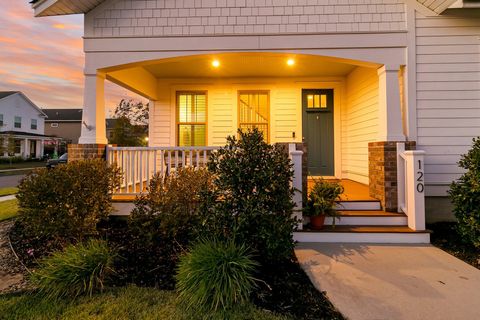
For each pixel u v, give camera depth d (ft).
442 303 7.64
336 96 22.38
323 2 14.83
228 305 7.21
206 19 15.02
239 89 22.77
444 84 14.85
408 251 11.59
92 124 14.99
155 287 8.47
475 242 11.26
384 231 12.67
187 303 7.43
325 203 12.73
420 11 14.82
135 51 15.06
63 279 7.91
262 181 9.23
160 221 11.44
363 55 14.71
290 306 7.50
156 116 23.09
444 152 14.87
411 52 14.73
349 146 21.84
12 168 64.13
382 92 14.94
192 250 8.74
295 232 12.64
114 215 14.57
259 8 14.93
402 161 14.01
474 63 14.85
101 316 6.93
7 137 74.95
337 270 9.75
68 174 11.16
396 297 7.97
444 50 14.84
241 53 15.02
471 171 11.76
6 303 7.53
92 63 15.06
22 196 10.50
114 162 13.87
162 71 21.20
